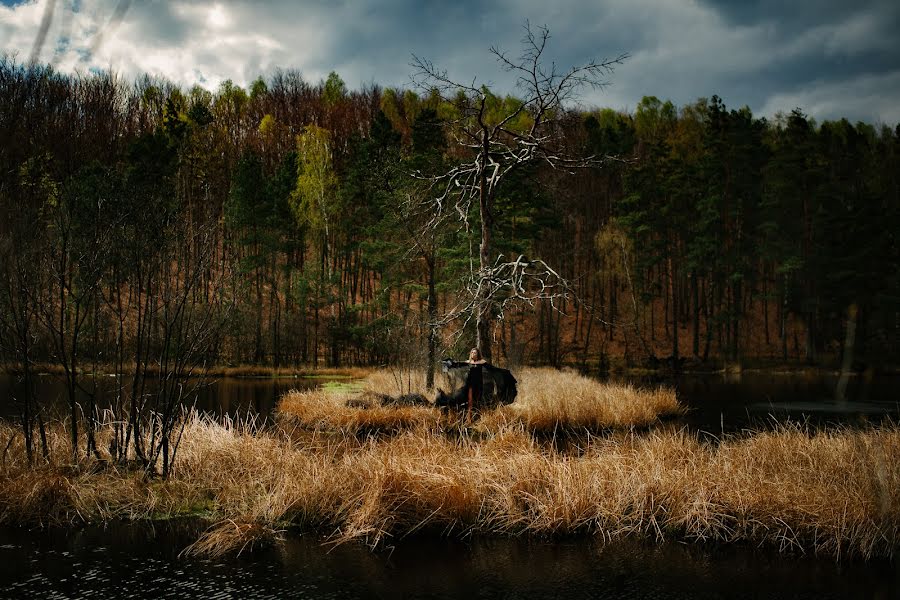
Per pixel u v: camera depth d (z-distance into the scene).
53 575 5.33
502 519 6.80
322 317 45.91
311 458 8.25
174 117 45.75
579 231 47.41
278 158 59.28
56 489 6.80
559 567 5.77
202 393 22.52
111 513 6.87
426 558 5.95
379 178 24.52
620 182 49.53
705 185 33.97
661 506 6.90
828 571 5.62
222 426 9.57
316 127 49.31
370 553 6.06
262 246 40.78
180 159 40.91
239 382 29.39
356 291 49.12
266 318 42.50
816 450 8.08
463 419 13.39
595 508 6.91
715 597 5.10
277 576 5.42
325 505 6.92
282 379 32.00
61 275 7.59
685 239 41.25
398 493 6.77
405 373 19.72
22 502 6.60
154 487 7.45
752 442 8.88
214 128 55.47
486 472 7.44
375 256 33.81
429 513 6.73
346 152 54.25
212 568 5.58
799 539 6.29
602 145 44.06
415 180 21.84
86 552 5.88
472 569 5.68
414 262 28.78
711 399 20.11
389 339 22.17
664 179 44.06
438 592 5.14
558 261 45.09
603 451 8.77
